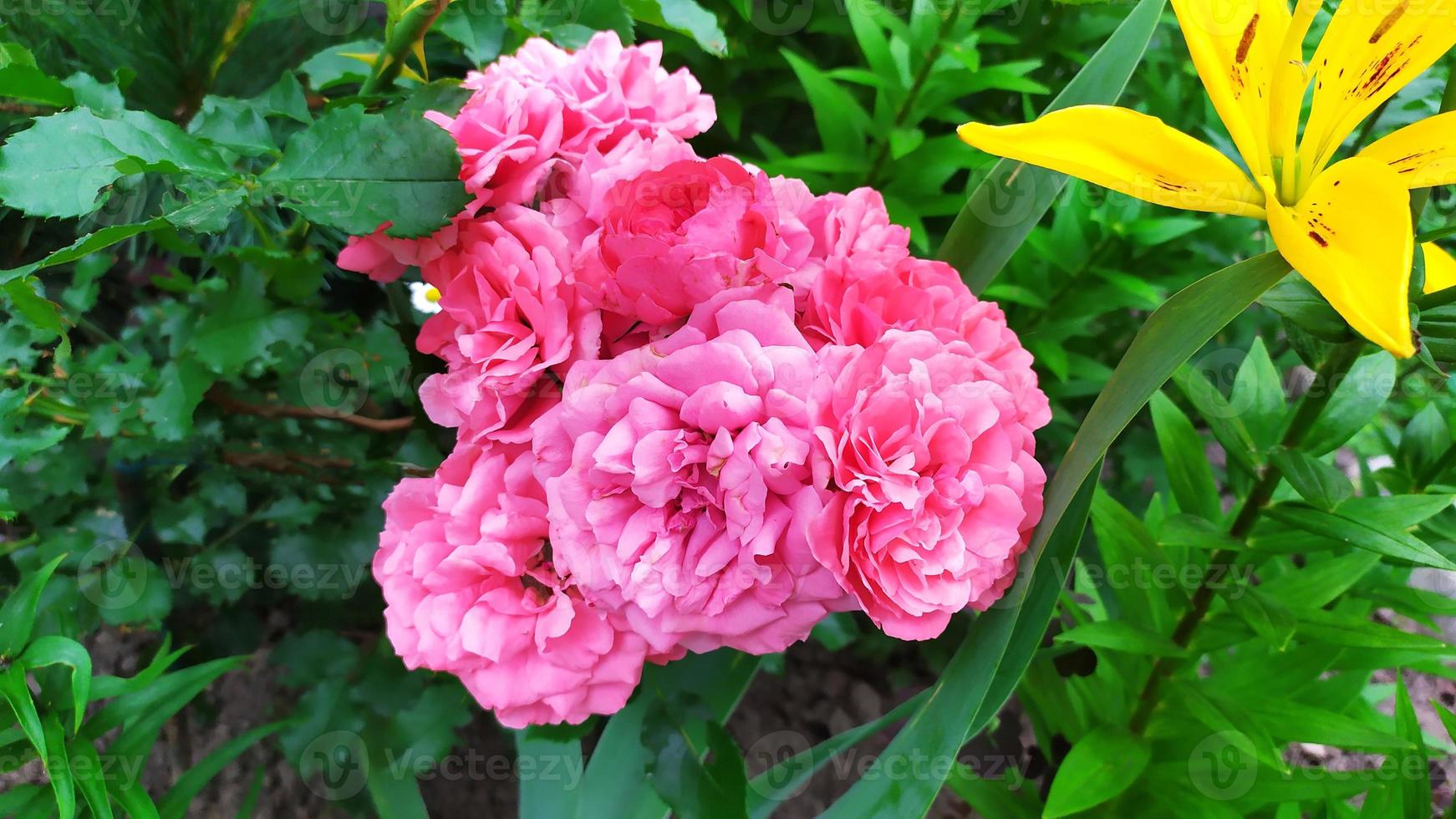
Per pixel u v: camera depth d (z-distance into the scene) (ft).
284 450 1.78
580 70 1.42
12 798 1.50
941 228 2.47
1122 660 1.81
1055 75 2.42
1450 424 1.76
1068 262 2.23
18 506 1.67
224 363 1.51
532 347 1.28
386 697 1.65
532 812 1.58
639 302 1.25
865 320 1.28
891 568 1.24
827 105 2.07
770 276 1.26
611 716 1.54
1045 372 2.41
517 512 1.30
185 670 1.59
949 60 1.97
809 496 1.20
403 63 1.47
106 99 1.37
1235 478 1.62
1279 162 1.18
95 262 1.62
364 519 1.79
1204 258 2.32
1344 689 1.84
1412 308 1.24
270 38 1.87
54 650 1.40
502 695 1.30
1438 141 1.16
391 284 1.60
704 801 1.39
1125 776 1.68
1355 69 1.15
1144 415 2.67
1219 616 1.67
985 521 1.26
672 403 1.22
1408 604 1.75
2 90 1.33
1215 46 1.17
